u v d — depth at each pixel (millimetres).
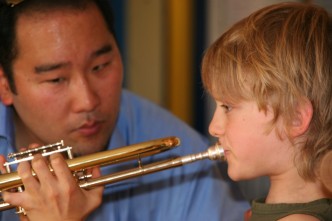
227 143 2549
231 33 2574
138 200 3223
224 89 2492
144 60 5727
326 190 2467
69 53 2799
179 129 3379
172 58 5664
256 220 2527
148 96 5754
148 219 3227
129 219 3211
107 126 2961
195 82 5652
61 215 2656
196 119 5664
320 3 4906
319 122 2443
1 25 2889
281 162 2482
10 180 2645
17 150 3164
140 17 5691
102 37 2859
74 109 2869
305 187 2492
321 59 2443
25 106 2939
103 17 2898
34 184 2633
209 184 3252
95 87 2879
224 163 3338
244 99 2459
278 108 2412
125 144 3236
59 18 2807
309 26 2508
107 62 2891
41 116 2918
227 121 2527
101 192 2756
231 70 2469
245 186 5137
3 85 3043
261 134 2455
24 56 2850
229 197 3266
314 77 2426
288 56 2428
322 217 2404
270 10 2604
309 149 2451
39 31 2807
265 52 2447
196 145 3318
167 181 3248
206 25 5504
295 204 2465
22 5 2846
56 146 2740
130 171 2727
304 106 2416
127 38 5723
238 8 5324
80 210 2689
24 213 2730
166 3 5613
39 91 2871
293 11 2578
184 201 3229
